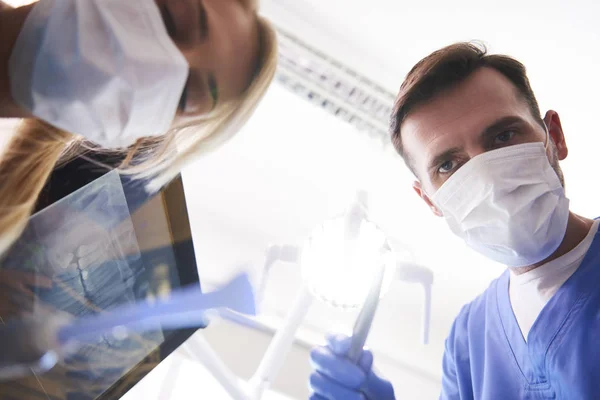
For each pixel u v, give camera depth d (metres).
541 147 1.01
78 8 0.67
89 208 0.86
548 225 0.97
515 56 1.35
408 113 1.11
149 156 0.95
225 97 0.89
